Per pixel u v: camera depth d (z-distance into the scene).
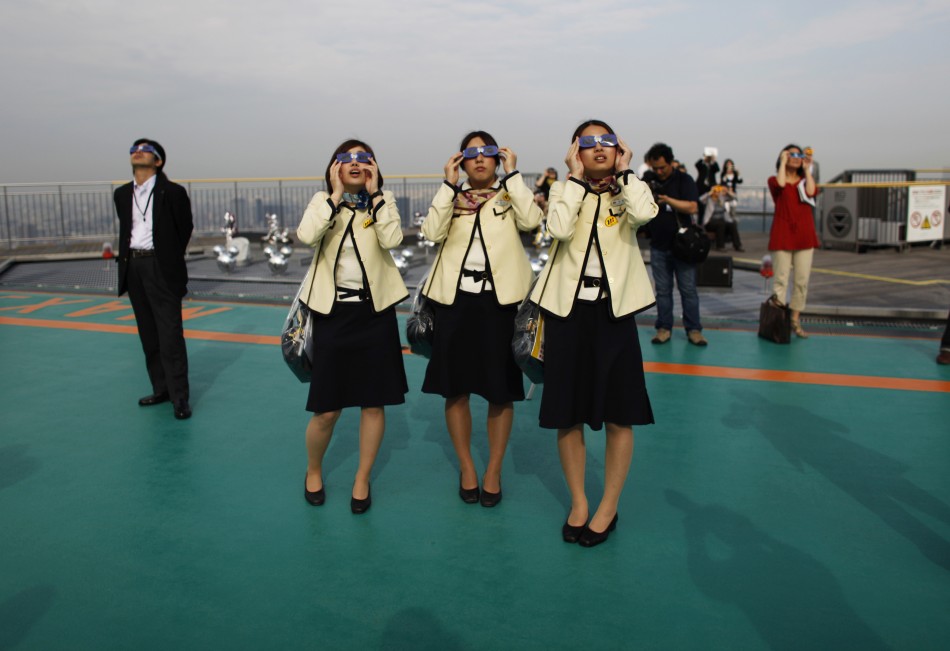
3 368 5.96
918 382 5.34
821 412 4.69
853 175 15.20
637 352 2.96
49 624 2.47
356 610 2.56
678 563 2.87
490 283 3.22
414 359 6.34
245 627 2.45
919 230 14.04
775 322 6.66
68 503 3.44
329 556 2.94
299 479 3.75
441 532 3.16
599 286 2.89
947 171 14.12
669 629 2.43
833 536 3.07
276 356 6.38
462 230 3.26
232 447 4.20
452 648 2.34
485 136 3.24
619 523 3.21
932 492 3.49
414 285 9.98
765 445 4.12
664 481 3.65
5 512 3.34
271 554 2.96
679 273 6.54
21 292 10.33
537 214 3.25
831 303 8.31
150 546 3.02
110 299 9.58
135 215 4.60
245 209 15.84
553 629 2.44
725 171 14.61
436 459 4.03
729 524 3.19
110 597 2.64
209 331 7.45
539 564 2.88
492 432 3.35
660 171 6.29
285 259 11.24
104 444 4.24
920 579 2.72
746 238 17.36
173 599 2.62
